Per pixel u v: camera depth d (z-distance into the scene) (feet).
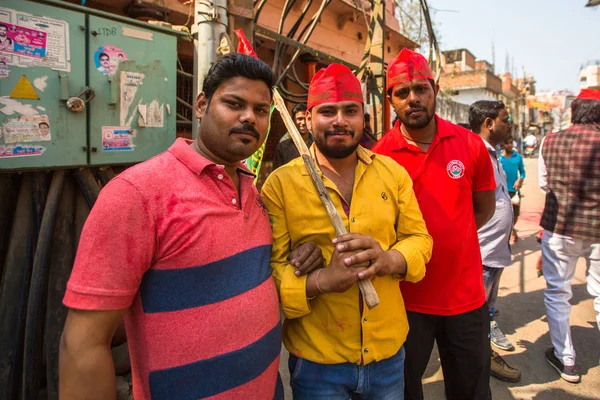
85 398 2.98
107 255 3.01
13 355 6.19
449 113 40.93
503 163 17.94
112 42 6.98
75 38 6.51
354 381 4.61
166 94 7.91
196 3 7.51
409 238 4.85
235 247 3.50
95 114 6.88
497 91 84.89
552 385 8.47
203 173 3.50
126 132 7.33
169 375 3.24
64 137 6.53
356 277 3.87
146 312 3.27
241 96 3.50
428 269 5.88
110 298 3.00
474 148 6.18
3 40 5.74
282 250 4.50
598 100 8.59
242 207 3.73
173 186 3.31
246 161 7.82
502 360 8.72
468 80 77.66
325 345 4.53
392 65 6.01
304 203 4.49
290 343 4.84
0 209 6.45
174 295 3.24
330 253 4.47
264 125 3.73
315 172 4.42
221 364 3.37
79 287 2.97
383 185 4.75
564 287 8.83
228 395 3.43
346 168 4.82
